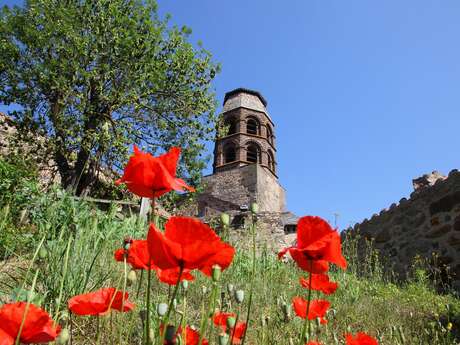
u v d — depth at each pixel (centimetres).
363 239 997
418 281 740
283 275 531
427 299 582
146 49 1438
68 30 1312
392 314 444
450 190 762
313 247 117
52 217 326
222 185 3306
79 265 250
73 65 1298
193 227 95
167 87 1519
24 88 1402
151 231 94
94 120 1407
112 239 413
